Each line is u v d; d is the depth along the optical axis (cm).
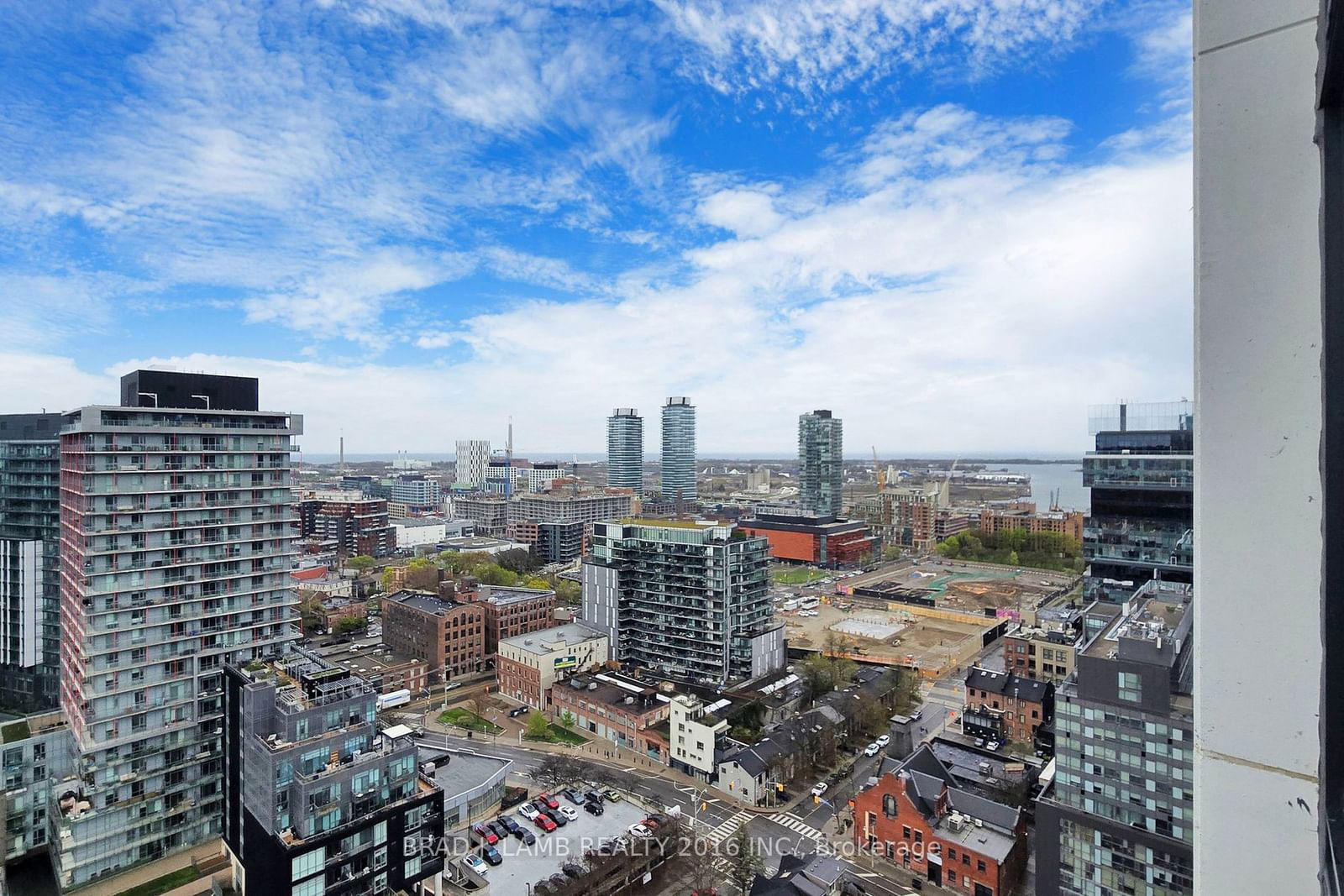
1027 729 11638
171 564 8456
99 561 7956
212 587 8788
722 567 13738
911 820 8075
